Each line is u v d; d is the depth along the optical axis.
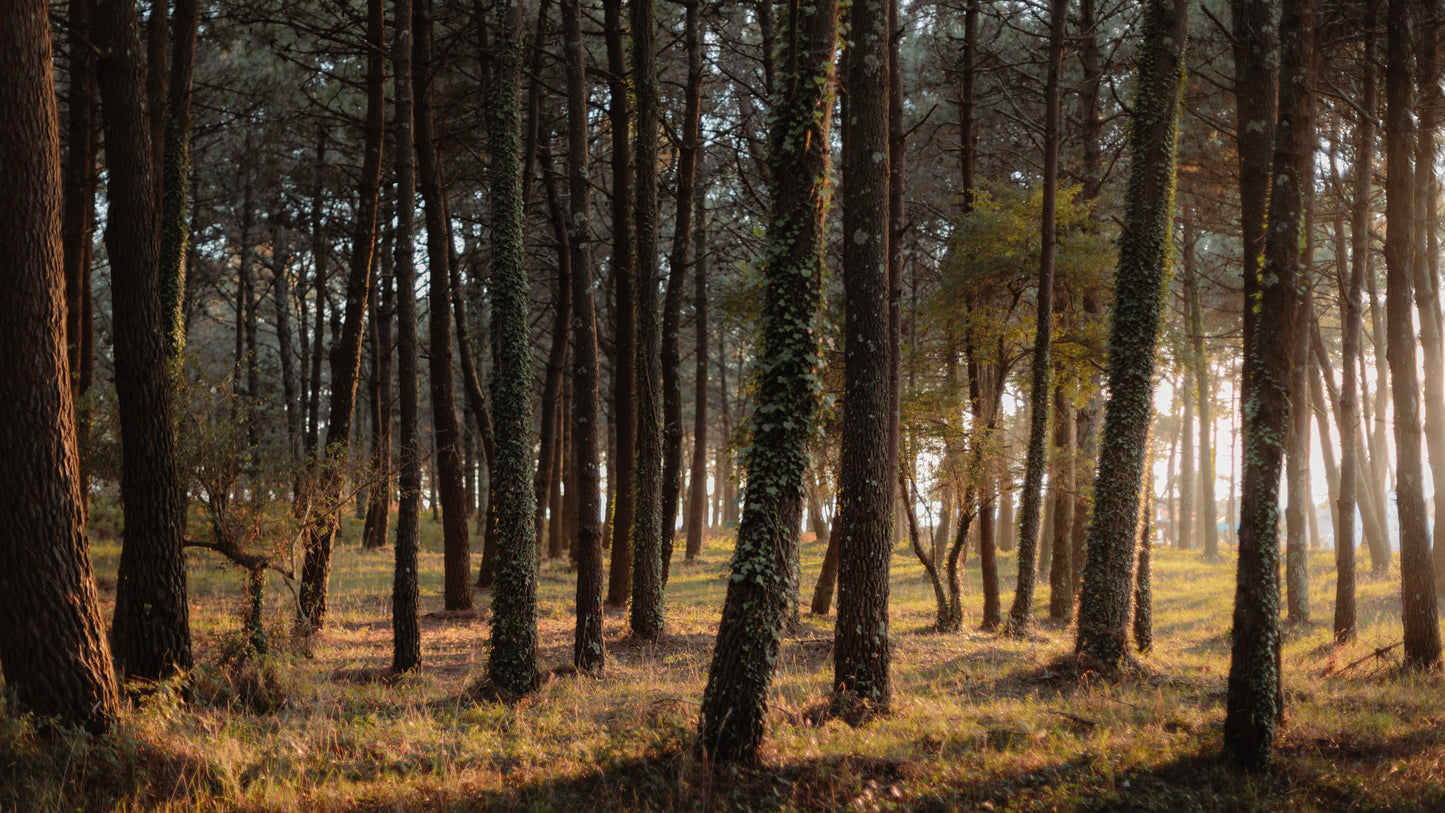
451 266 20.34
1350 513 14.23
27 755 5.89
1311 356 22.17
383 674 10.55
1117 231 19.28
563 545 29.20
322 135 23.58
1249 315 9.45
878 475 9.08
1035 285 16.84
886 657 9.06
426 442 40.69
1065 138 22.48
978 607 20.14
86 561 6.77
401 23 11.97
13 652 6.43
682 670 11.62
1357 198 14.38
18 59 6.45
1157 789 6.53
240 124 22.86
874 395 8.99
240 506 9.90
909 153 23.75
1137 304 12.19
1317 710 9.02
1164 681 10.85
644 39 13.68
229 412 10.23
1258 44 9.74
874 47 8.82
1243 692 7.04
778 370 7.80
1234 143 19.94
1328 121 19.23
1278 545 7.21
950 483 16.02
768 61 17.33
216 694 8.18
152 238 7.84
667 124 13.88
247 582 9.77
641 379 14.46
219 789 6.09
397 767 6.83
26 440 6.45
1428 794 6.23
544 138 19.33
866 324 8.95
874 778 6.82
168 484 7.94
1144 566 13.55
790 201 7.93
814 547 34.22
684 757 6.93
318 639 12.63
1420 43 15.86
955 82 21.34
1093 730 8.20
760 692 7.28
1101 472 12.08
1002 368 17.67
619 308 14.99
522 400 10.09
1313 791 6.51
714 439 53.00
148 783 5.93
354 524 31.50
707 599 20.06
